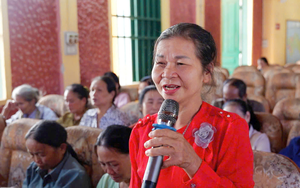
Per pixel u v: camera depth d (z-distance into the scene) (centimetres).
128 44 604
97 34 525
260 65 816
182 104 84
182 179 77
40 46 448
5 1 406
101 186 169
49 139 175
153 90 226
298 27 1084
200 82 79
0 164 237
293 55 1075
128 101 388
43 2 447
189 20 708
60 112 372
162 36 79
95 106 308
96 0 518
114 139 150
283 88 491
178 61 75
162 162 68
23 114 340
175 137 68
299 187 128
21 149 230
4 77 413
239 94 293
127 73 607
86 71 514
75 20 480
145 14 626
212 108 84
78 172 172
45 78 457
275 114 298
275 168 133
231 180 75
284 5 1034
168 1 653
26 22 431
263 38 1023
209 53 79
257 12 991
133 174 91
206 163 72
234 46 953
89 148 191
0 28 408
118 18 582
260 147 229
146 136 89
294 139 239
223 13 941
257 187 134
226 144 76
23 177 226
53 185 178
